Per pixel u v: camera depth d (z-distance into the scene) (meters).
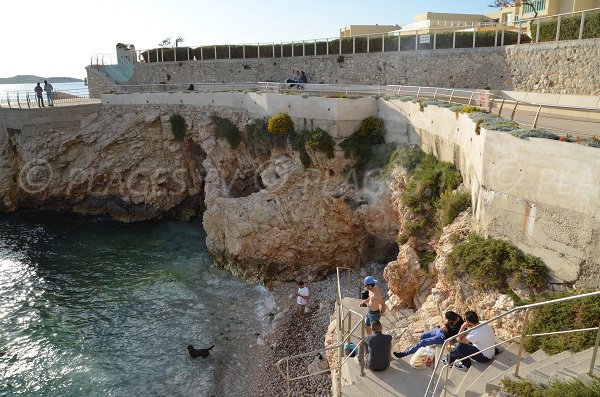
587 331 8.34
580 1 27.20
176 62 38.72
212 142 28.92
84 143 33.09
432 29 27.11
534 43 22.03
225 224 24.12
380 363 9.15
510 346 9.39
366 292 11.88
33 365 17.08
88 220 32.66
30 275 24.20
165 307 20.77
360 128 22.73
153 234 29.83
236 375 16.31
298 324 18.86
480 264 11.18
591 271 9.48
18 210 34.56
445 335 9.62
